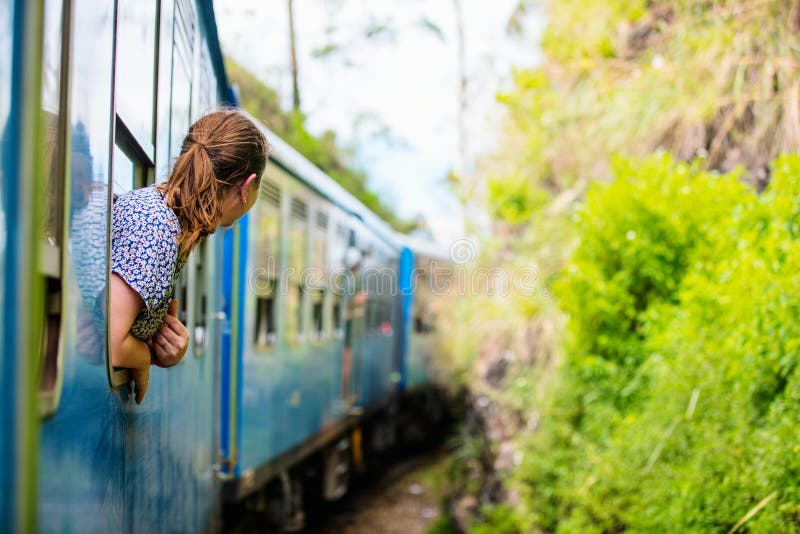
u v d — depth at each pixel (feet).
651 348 16.83
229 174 7.82
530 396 23.71
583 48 26.21
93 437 5.76
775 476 11.03
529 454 21.34
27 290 3.56
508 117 31.17
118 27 6.91
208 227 7.66
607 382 18.65
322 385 30.25
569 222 25.14
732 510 11.92
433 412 52.13
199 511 14.66
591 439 19.15
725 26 19.85
